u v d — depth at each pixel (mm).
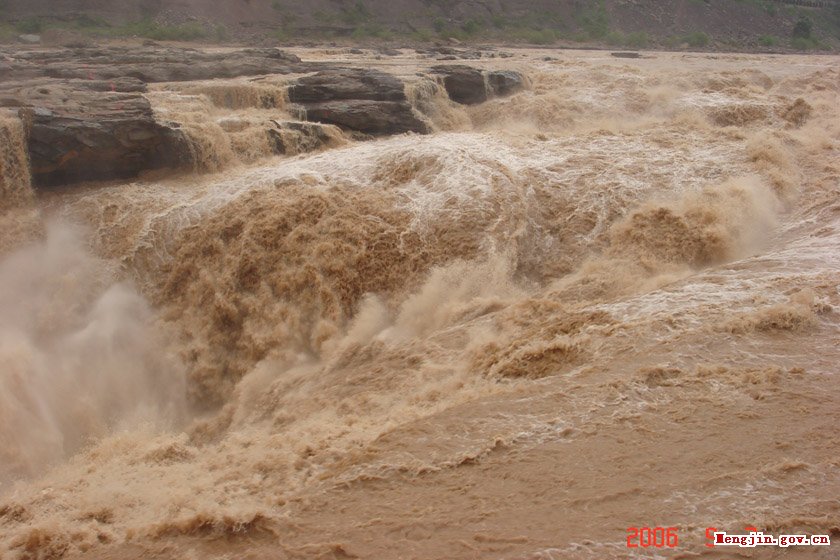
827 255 10695
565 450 6336
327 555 5395
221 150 15477
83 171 14531
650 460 6086
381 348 10695
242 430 9211
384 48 38875
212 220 13305
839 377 7180
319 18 46031
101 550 5875
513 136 17375
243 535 5797
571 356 8125
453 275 12023
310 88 18828
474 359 8867
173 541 5855
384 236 12711
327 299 12086
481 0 52312
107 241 13250
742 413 6656
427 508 5793
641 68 27547
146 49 27422
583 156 15703
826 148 16625
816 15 60844
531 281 12344
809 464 5891
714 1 57750
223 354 12289
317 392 9477
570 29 52812
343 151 16469
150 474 7496
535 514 5570
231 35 41906
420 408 7715
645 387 7234
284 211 13062
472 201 13406
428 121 19000
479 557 5160
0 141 13195
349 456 6773
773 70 29469
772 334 8117
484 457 6367
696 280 10047
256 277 12602
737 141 16734
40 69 20109
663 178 14555
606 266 11984
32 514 6695
